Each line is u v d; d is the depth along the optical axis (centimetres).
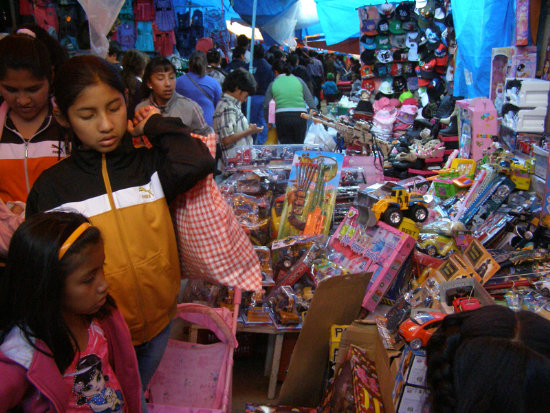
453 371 97
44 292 113
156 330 162
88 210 143
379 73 896
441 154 611
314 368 270
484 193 399
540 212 345
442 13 801
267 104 682
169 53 927
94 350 134
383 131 816
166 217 152
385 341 234
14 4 713
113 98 137
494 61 533
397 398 200
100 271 123
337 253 356
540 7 502
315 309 259
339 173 393
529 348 92
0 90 183
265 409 247
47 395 115
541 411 87
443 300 246
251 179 436
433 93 847
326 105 1267
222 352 227
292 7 962
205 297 305
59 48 223
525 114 454
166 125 148
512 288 276
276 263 345
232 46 1361
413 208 346
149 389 220
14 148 197
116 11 411
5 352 113
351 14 966
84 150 146
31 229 114
